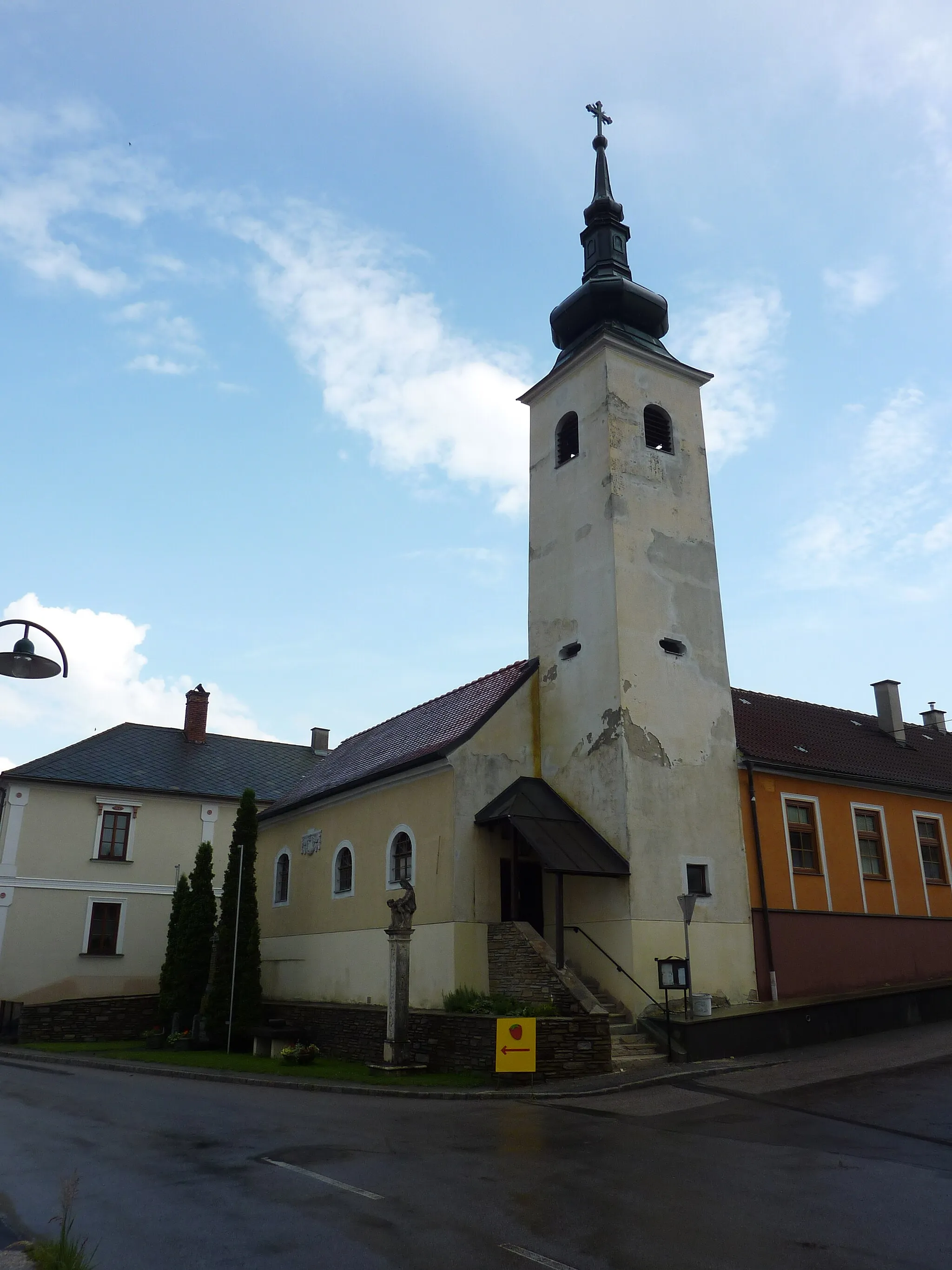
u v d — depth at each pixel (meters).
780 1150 10.48
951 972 25.56
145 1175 9.62
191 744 39.69
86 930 33.19
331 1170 9.78
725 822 21.73
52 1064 21.72
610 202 27.33
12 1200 8.73
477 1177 9.44
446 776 21.36
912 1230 7.71
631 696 21.03
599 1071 16.41
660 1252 7.23
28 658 10.75
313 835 26.97
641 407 24.11
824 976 22.36
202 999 26.20
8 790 33.53
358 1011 21.41
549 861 18.75
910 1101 13.01
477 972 19.81
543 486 25.11
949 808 27.91
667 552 23.03
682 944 19.88
